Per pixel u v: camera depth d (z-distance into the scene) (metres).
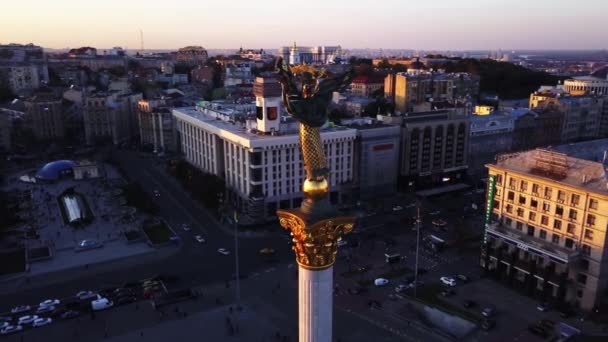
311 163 37.78
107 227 178.00
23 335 111.25
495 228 136.25
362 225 179.75
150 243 160.62
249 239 167.50
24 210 196.62
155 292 130.25
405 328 113.25
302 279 39.62
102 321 117.31
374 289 131.88
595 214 114.06
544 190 124.50
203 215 191.88
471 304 121.75
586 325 112.88
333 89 36.81
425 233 171.62
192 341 109.06
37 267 145.38
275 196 186.75
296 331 113.12
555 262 120.88
